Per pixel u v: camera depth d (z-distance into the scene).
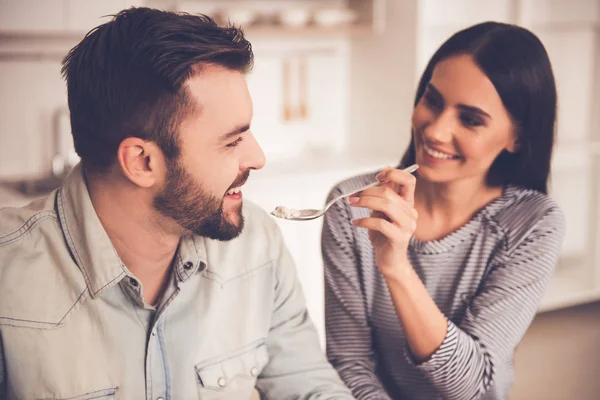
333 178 3.43
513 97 1.31
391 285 1.26
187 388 1.14
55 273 1.07
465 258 1.43
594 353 3.49
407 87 3.60
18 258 1.06
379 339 1.46
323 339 3.47
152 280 1.13
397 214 1.19
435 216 1.47
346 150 4.09
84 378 1.06
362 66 3.92
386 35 3.71
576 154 4.00
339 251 1.46
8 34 2.88
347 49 4.02
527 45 1.32
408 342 1.28
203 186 1.03
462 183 1.42
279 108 3.88
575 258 4.13
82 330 1.06
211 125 1.00
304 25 3.55
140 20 0.99
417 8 3.47
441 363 1.24
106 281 1.06
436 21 3.60
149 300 1.14
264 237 1.28
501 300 1.35
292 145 3.95
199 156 1.01
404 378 1.46
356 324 1.45
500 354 1.32
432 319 1.24
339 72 4.02
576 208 4.07
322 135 4.03
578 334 3.72
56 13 2.87
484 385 1.30
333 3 3.89
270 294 1.26
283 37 3.82
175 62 0.97
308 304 3.44
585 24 4.07
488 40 1.30
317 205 3.40
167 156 1.01
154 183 1.03
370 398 1.36
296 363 1.27
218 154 1.02
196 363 1.16
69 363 1.05
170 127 0.99
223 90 1.00
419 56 3.52
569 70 4.18
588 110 4.29
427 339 1.25
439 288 1.44
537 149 1.40
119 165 1.03
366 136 3.97
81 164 1.10
